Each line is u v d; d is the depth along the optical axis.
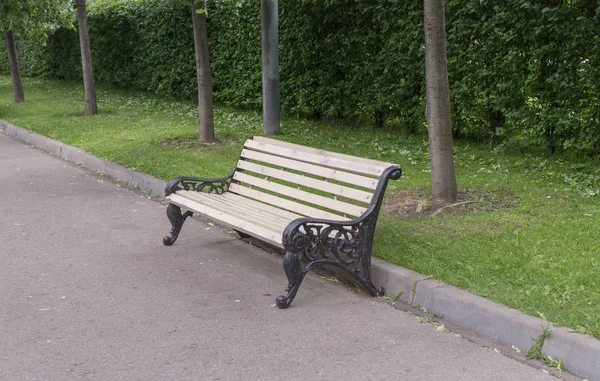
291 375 3.61
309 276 5.21
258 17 13.68
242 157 6.33
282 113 14.02
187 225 6.77
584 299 4.07
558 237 5.29
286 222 5.12
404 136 10.78
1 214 7.21
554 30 7.95
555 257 4.82
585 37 7.69
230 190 6.37
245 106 14.75
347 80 11.95
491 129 9.60
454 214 6.12
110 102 17.44
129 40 19.45
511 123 9.16
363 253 4.71
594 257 4.80
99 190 8.47
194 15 10.44
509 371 3.61
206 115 10.70
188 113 14.52
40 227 6.70
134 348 3.95
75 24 22.41
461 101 9.61
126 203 7.75
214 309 4.56
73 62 23.56
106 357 3.84
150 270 5.39
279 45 13.38
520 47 8.49
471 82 9.34
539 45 8.27
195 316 4.43
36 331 4.20
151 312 4.51
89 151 10.48
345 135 11.16
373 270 4.92
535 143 8.79
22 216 7.13
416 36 9.93
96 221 6.94
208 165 8.94
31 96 19.67
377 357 3.80
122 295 4.83
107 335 4.14
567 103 8.12
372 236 4.73
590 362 3.50
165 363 3.76
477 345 3.94
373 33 10.94
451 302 4.29
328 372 3.63
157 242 6.19
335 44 11.84
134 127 12.73
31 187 8.62
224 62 15.17
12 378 3.60
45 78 25.83
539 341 3.73
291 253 4.51
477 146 9.70
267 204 6.04
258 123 12.69
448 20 9.46
